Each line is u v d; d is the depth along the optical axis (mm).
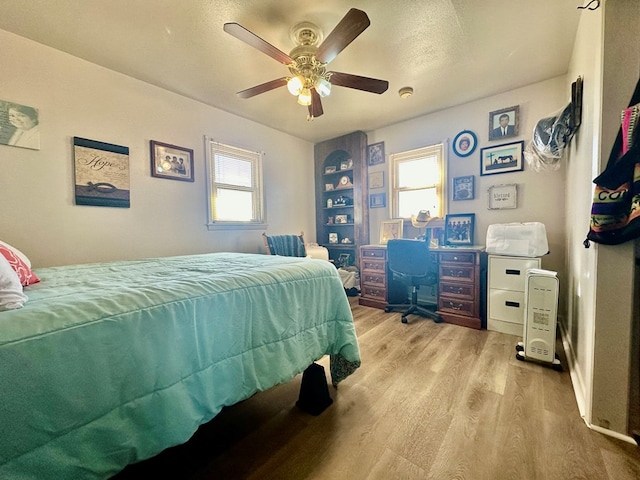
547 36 1942
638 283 1157
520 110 2719
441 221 3281
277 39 1945
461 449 1158
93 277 1227
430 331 2535
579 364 1602
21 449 554
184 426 806
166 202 2736
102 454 662
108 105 2326
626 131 1100
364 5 1648
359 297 3605
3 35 1854
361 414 1402
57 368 608
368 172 3957
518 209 2789
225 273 1212
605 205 1171
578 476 1018
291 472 1065
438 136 3279
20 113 1933
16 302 700
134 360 731
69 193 2148
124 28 1833
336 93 2781
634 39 1123
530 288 1890
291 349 1202
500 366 1854
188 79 2490
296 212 4195
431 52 2125
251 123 3514
